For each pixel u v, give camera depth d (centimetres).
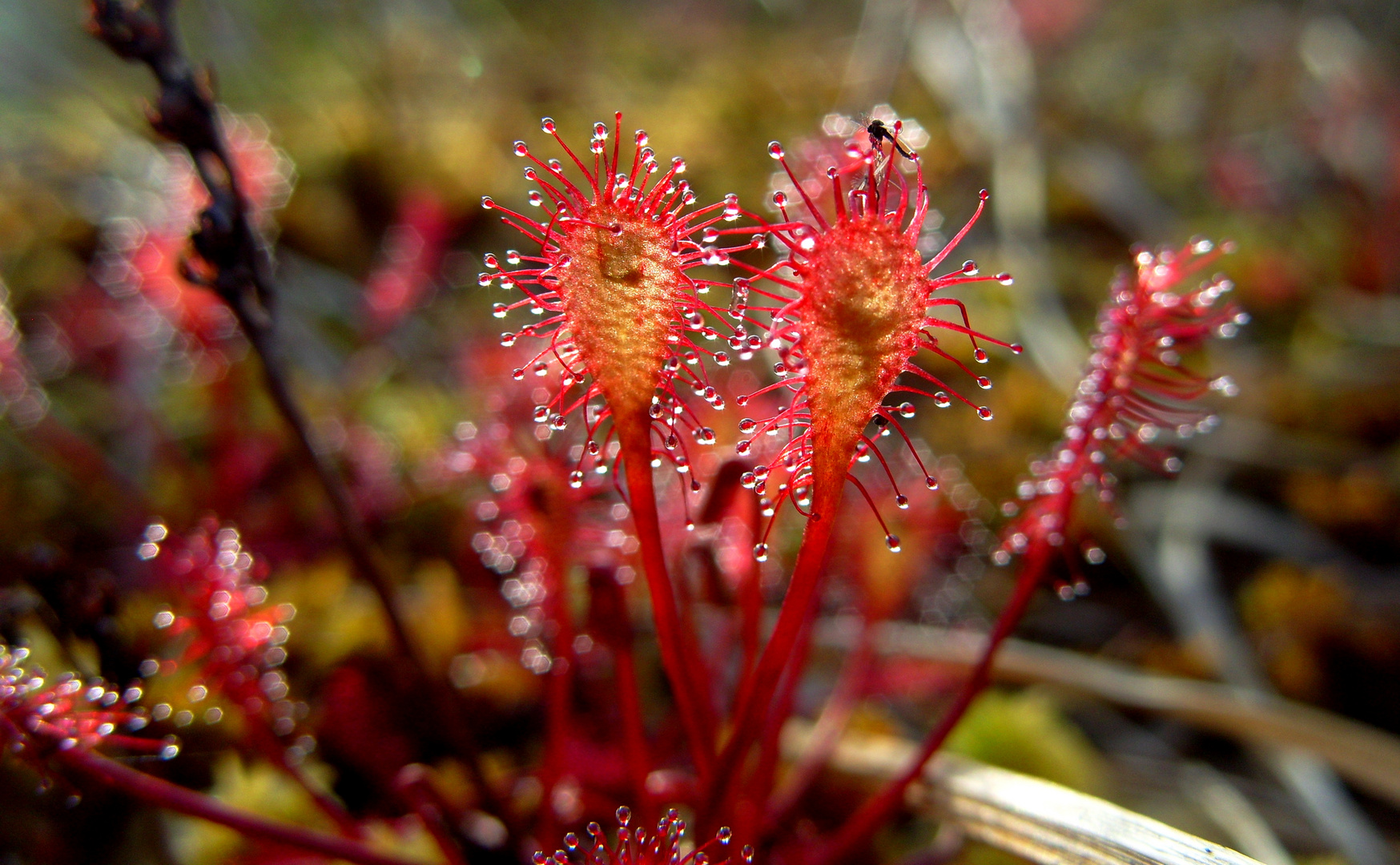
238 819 10
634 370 9
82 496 16
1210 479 19
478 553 13
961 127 27
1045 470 10
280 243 21
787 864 11
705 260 9
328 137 24
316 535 15
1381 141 26
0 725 9
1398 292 23
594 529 11
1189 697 13
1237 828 13
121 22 10
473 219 23
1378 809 14
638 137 9
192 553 10
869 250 8
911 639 14
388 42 30
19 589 12
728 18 39
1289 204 27
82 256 20
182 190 14
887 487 12
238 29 28
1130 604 17
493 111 27
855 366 9
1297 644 15
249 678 11
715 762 10
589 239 9
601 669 13
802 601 9
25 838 11
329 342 19
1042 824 10
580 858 11
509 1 36
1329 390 20
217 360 15
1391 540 17
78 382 18
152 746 10
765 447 12
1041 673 13
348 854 10
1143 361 10
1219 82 32
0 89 25
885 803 11
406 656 11
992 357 21
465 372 17
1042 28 34
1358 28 30
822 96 30
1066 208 27
